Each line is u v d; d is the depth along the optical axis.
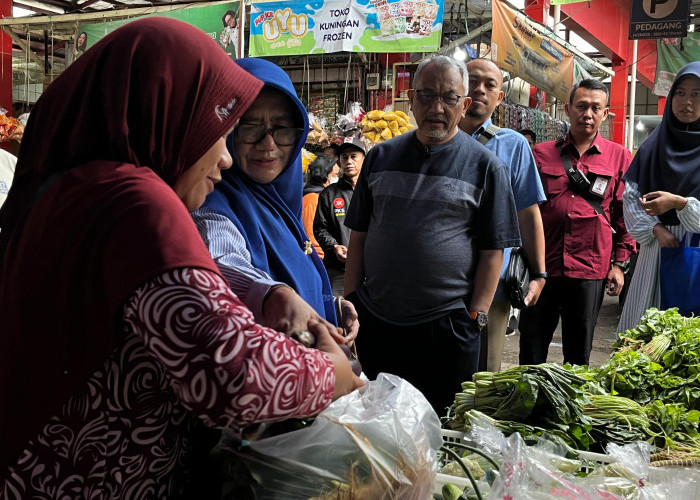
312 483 1.19
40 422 1.03
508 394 2.37
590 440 2.27
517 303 3.68
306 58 8.62
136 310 0.94
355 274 3.41
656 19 9.53
